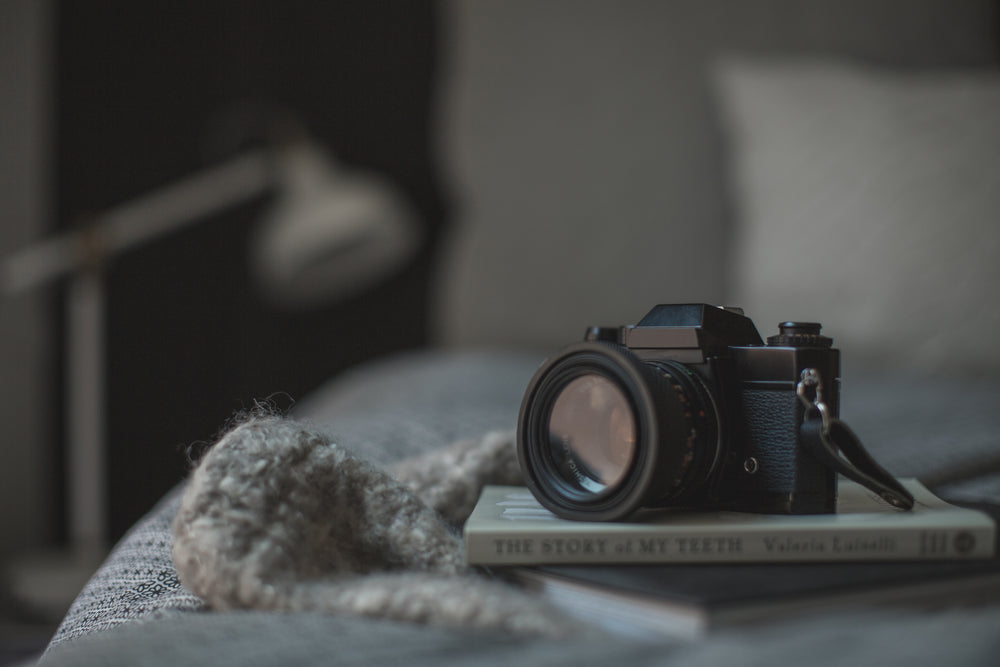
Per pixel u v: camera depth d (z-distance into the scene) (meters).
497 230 1.83
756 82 1.65
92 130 1.99
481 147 1.85
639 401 0.66
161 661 0.57
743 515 0.69
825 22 1.84
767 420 0.70
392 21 2.05
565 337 1.81
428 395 1.22
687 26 1.83
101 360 1.71
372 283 2.04
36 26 1.99
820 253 1.47
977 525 0.65
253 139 1.97
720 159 1.79
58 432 2.00
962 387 1.27
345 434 0.97
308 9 2.05
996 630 0.55
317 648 0.57
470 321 1.83
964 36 1.86
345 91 2.05
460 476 0.77
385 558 0.68
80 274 1.69
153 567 0.75
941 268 1.42
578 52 1.83
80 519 1.66
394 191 2.04
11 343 1.99
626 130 1.82
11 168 1.98
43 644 1.41
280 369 2.04
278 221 1.78
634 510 0.66
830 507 0.70
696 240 1.79
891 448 0.94
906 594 0.62
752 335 0.75
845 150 1.51
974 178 1.44
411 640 0.58
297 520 0.66
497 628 0.59
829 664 0.52
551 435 0.69
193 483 0.66
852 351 1.46
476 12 1.86
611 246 1.81
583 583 0.62
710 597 0.58
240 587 0.63
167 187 2.00
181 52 2.02
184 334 2.02
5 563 1.95
